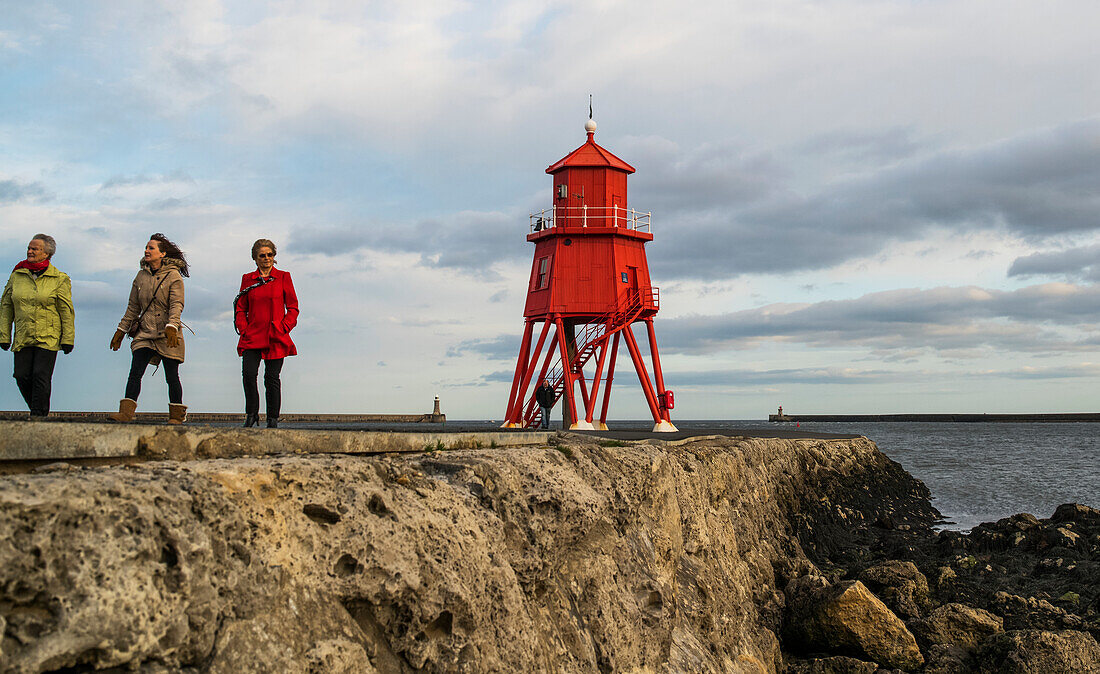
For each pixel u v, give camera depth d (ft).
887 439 391.24
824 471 107.45
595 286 126.21
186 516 17.16
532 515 29.99
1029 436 425.28
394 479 25.05
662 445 58.44
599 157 127.65
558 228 126.82
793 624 55.26
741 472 72.28
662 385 129.39
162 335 36.99
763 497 76.89
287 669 18.01
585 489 33.71
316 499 21.21
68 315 37.81
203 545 17.08
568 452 37.60
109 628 14.78
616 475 38.63
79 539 14.97
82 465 21.12
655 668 33.99
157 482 17.31
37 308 36.76
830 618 53.36
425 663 22.06
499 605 24.85
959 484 168.25
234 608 17.81
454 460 30.07
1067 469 203.31
